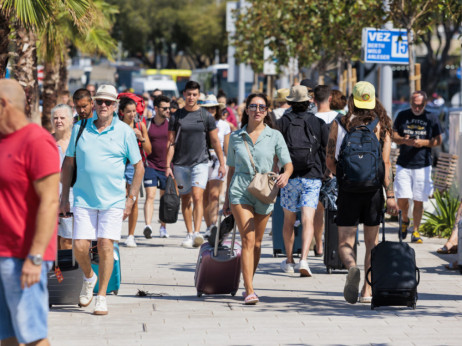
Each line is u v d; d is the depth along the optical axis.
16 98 14.58
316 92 31.33
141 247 37.06
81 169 23.02
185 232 42.56
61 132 26.03
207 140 36.94
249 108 24.52
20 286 14.59
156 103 39.00
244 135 24.52
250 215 24.38
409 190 37.44
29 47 44.75
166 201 37.09
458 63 158.50
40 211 14.43
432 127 37.16
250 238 24.33
